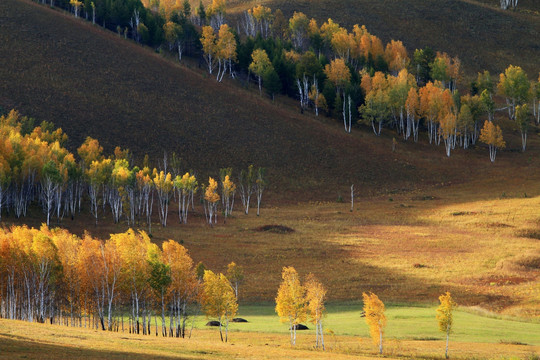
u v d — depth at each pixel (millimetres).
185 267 149625
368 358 107312
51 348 82625
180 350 97312
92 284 144500
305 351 113438
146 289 148250
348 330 141000
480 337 133125
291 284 133500
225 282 140375
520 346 122750
